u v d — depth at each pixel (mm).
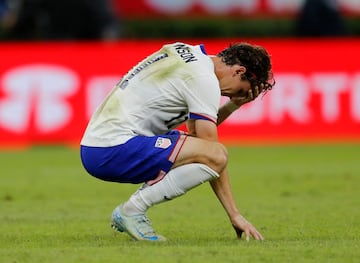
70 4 61125
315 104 51062
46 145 50125
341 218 24641
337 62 51156
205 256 17562
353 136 51094
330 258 17422
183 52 20141
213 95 19594
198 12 73250
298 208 27125
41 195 31578
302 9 63812
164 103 19844
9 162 43750
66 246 19562
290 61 51125
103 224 24000
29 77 50031
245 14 72750
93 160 20062
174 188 19781
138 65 20453
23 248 19375
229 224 23766
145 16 73062
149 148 19656
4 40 62594
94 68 50594
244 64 20016
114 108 20062
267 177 36312
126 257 17484
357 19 72125
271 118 51031
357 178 35625
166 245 19188
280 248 18547
